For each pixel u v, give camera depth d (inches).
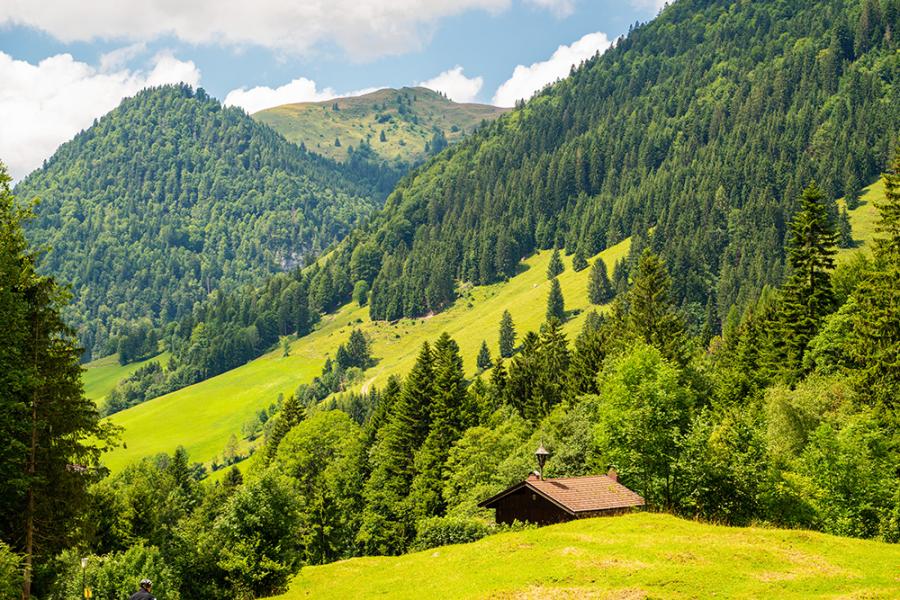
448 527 2815.0
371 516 4165.8
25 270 1830.7
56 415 1831.9
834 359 3307.1
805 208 3592.5
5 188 1886.1
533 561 1771.7
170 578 2368.4
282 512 2551.7
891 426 2588.6
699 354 4918.8
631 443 2472.9
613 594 1464.1
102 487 3245.6
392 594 1800.0
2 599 1397.6
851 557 1662.2
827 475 2230.6
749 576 1528.1
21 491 1688.0
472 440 3961.6
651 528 1995.6
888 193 3046.3
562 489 2345.0
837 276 4074.8
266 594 2454.5
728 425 2444.6
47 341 1867.6
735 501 2348.7
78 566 2225.6
